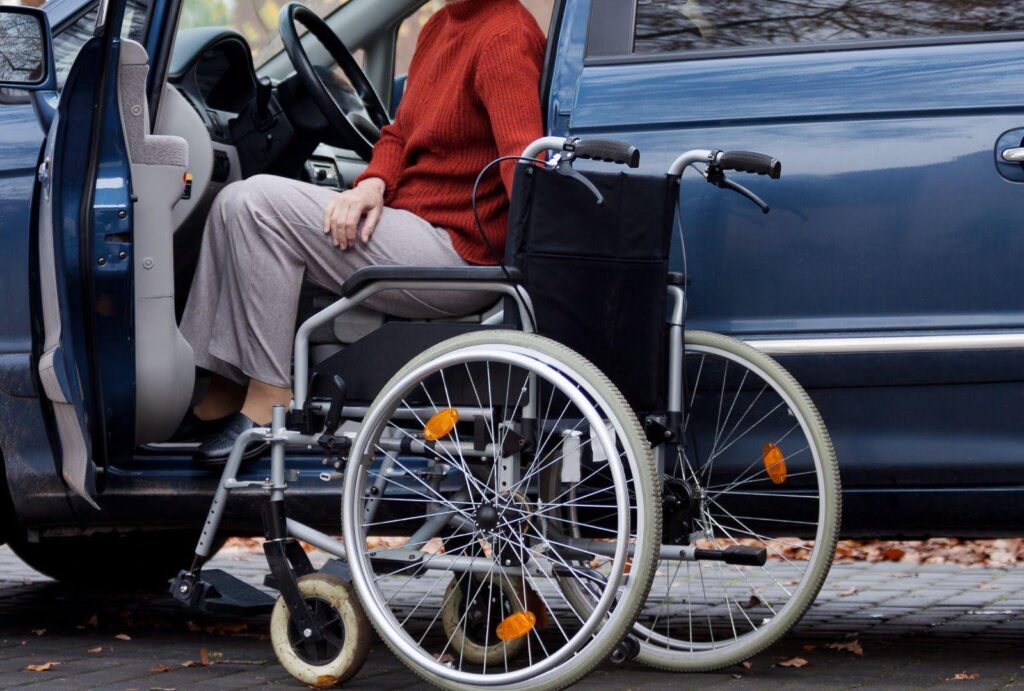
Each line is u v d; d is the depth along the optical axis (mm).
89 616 6172
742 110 4691
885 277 4590
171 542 6758
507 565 4082
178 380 4859
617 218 4234
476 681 3959
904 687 4320
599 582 3922
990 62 4578
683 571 6742
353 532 4203
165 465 4941
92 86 4598
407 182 5000
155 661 4934
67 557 6691
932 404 4559
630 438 3832
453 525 4348
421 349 4301
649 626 5375
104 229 4617
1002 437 4508
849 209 4617
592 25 4883
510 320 4180
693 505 4609
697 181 4738
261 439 4469
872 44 4684
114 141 4668
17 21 4621
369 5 6547
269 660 4941
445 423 4074
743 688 4320
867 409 4609
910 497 4609
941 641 5391
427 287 4211
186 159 4836
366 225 4797
